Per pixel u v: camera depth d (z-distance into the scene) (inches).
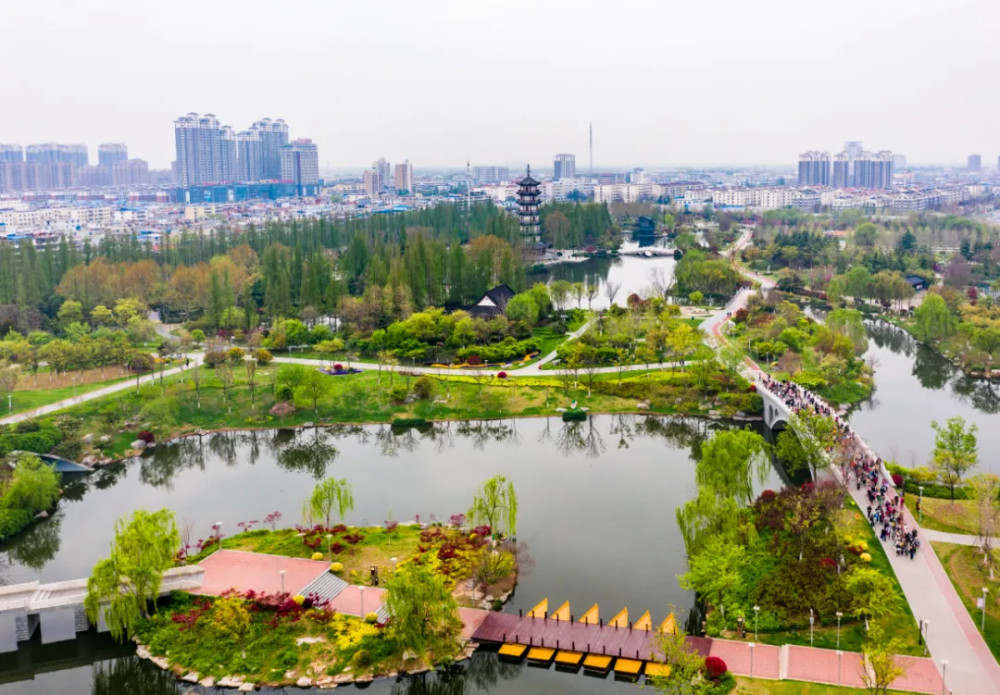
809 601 6141.7
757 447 7662.4
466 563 6943.9
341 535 7440.9
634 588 6742.1
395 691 5708.7
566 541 7534.5
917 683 5300.2
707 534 6663.4
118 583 6122.1
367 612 6274.6
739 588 6318.9
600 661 5767.7
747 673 5477.4
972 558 6781.5
